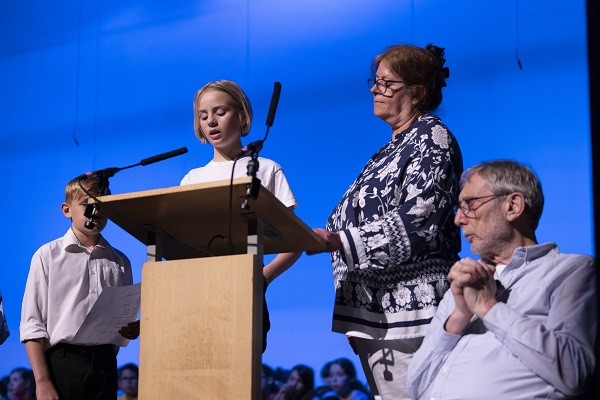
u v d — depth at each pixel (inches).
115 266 110.8
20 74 203.8
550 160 147.0
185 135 185.3
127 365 171.0
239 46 181.9
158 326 67.9
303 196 169.6
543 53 150.6
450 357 71.8
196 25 188.1
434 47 95.7
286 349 163.3
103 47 197.3
